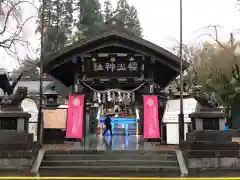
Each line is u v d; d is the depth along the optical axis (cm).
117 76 2203
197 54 3381
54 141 1947
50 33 4597
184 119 1739
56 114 2003
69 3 5441
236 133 3194
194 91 1519
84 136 2147
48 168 1308
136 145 1756
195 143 1374
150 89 2166
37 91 3316
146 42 2066
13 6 1992
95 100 2181
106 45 2098
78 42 2067
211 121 1432
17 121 1377
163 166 1330
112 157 1404
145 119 2052
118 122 2970
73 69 2253
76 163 1351
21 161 1318
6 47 2012
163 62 2100
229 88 3453
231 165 1355
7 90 1681
